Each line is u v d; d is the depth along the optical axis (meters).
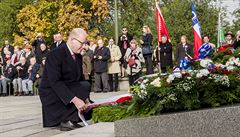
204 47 6.66
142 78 6.12
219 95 5.34
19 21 36.41
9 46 23.39
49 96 7.95
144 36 19.17
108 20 34.22
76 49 7.97
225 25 26.38
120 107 7.01
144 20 32.97
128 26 33.69
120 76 21.25
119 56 20.06
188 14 25.61
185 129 4.89
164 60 17.75
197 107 5.27
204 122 4.86
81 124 8.14
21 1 39.03
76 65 8.04
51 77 7.86
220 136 4.84
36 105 14.02
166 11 25.94
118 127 5.07
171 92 5.30
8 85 21.88
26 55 21.62
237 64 5.84
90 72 17.67
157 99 5.39
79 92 7.94
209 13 25.73
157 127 4.95
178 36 25.39
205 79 5.40
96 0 32.34
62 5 33.19
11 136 7.57
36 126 8.72
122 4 34.41
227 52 6.46
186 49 17.25
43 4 34.34
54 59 7.89
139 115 5.35
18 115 10.98
